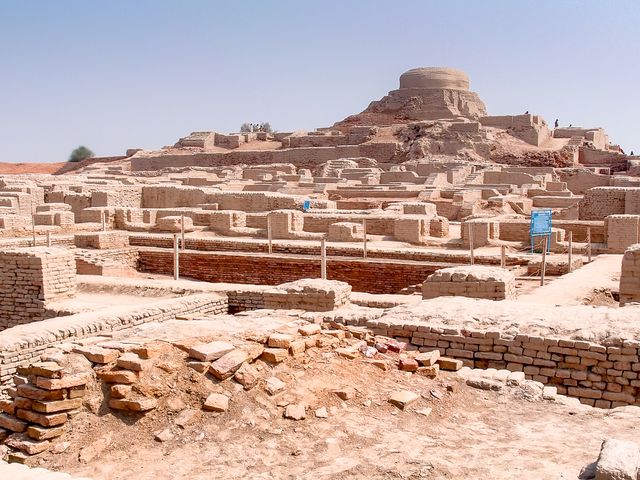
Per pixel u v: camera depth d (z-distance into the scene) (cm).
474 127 6950
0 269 1655
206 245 2633
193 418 678
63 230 2909
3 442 667
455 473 576
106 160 9369
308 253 2445
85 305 1598
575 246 2420
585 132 7906
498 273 1277
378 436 671
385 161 6981
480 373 870
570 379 871
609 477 517
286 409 704
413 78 9156
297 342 820
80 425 671
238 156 7638
